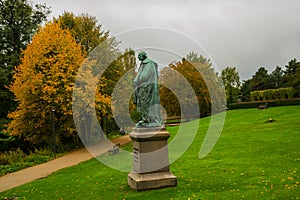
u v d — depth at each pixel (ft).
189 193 31.99
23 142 94.58
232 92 189.37
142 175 34.42
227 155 54.39
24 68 79.30
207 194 31.45
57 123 82.64
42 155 74.38
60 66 78.59
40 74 76.95
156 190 33.71
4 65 108.58
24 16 116.78
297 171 38.78
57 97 76.07
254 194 30.55
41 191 40.22
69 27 100.63
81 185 40.98
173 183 34.88
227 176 39.27
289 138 63.93
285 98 160.66
